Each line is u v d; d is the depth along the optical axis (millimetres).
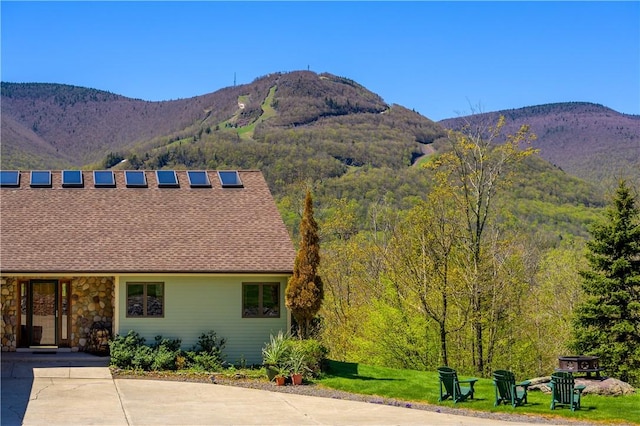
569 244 57406
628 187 35719
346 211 48469
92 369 25219
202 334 27031
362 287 41438
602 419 19250
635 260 35312
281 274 27125
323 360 26078
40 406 19562
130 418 18344
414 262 33438
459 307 33438
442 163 33906
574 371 23188
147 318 26766
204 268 26703
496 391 20859
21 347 27938
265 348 26594
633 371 33906
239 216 29938
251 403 20688
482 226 33594
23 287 28094
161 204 30203
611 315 34812
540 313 36125
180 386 23047
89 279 28438
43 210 29203
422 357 33625
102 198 30281
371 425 17969
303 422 18266
